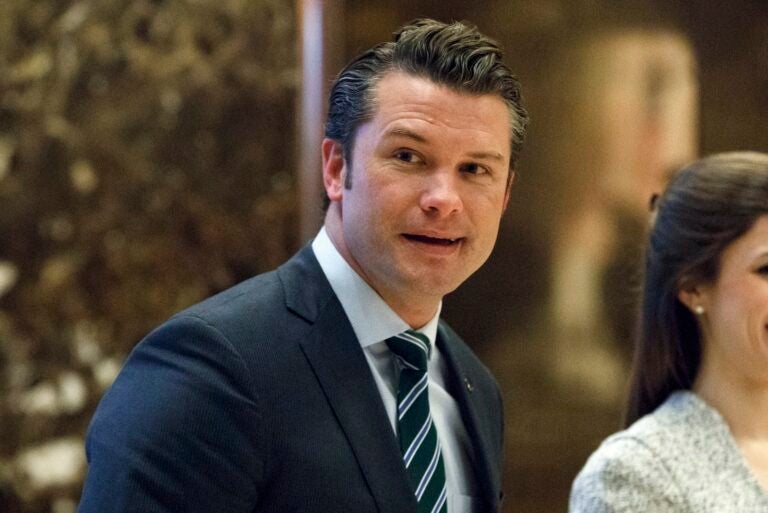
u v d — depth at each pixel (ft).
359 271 18.54
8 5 43.65
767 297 21.75
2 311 43.21
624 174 39.06
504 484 38.24
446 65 17.58
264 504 16.72
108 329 43.98
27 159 43.65
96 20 44.14
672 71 39.40
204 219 44.60
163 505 15.89
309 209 38.04
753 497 21.25
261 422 16.62
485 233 17.95
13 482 42.63
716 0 39.70
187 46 44.55
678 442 21.72
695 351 23.18
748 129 39.81
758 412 22.52
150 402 16.49
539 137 38.63
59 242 43.80
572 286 38.75
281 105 45.06
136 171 44.27
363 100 17.89
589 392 38.75
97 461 16.44
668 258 22.85
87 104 44.11
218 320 17.21
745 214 21.89
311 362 17.56
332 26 36.63
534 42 38.47
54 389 43.45
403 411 18.49
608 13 38.96
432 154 17.39
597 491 21.18
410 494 17.49
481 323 38.34
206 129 44.68
